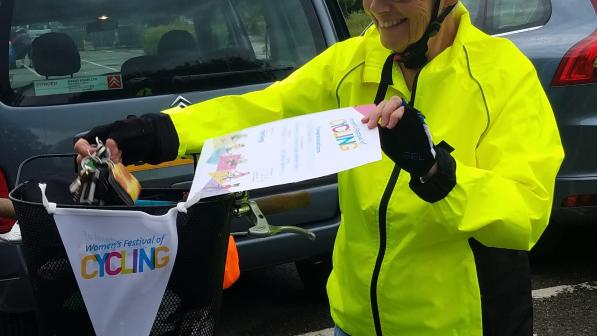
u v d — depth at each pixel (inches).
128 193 51.4
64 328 50.4
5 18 110.0
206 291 51.6
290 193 119.4
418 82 57.2
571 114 140.5
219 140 56.1
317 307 146.4
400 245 57.9
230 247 61.1
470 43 56.7
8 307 102.8
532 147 53.7
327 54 65.7
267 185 48.9
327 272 141.7
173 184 112.5
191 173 113.3
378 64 60.4
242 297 153.1
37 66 110.9
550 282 153.6
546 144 54.5
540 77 144.8
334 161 49.0
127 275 48.5
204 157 54.5
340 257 65.4
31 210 48.3
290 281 161.5
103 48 114.7
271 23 129.1
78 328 50.2
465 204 50.0
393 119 48.4
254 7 128.1
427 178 49.1
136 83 115.8
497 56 56.1
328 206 122.9
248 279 163.2
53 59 111.5
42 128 107.8
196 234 49.8
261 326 137.9
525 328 58.9
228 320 141.3
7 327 108.0
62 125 108.8
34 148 106.8
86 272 48.3
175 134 59.7
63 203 54.0
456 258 57.1
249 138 55.4
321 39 132.6
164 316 50.3
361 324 62.7
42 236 48.7
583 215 143.8
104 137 58.2
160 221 48.1
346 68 63.1
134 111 113.7
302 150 51.2
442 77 56.4
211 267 51.5
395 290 58.9
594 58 137.2
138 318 49.4
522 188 52.5
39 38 111.7
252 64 125.1
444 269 57.2
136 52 117.2
